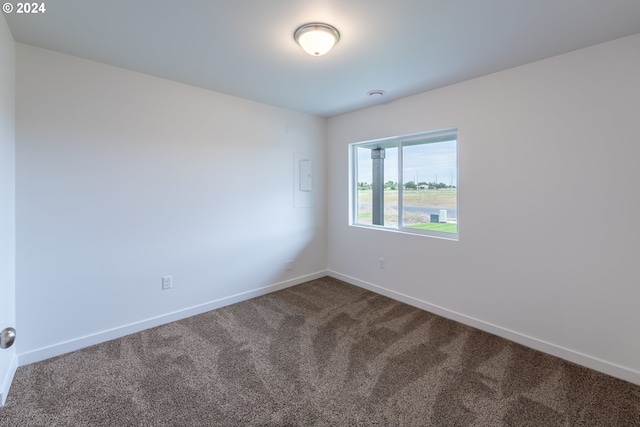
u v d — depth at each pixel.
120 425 1.56
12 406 1.67
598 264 2.00
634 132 1.84
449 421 1.58
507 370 2.02
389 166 3.49
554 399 1.74
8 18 1.71
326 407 1.68
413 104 3.01
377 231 3.47
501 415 1.62
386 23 1.73
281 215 3.57
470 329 2.61
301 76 2.53
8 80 1.84
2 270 1.75
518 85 2.31
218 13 1.64
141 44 2.00
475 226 2.61
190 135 2.79
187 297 2.84
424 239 3.01
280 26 1.77
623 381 1.91
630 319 1.89
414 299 3.12
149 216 2.58
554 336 2.20
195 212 2.85
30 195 2.04
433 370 2.02
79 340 2.27
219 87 2.82
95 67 2.27
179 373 1.98
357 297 3.36
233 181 3.11
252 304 3.15
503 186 2.42
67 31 1.84
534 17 1.66
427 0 1.51
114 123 2.37
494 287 2.51
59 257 2.17
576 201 2.07
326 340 2.41
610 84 1.91
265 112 3.35
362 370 2.02
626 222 1.89
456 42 1.95
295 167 3.68
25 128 2.01
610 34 1.83
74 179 2.21
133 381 1.89
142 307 2.57
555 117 2.14
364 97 3.09
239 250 3.20
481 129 2.53
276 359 2.14
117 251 2.43
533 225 2.27
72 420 1.58
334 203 4.01
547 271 2.22
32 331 2.08
